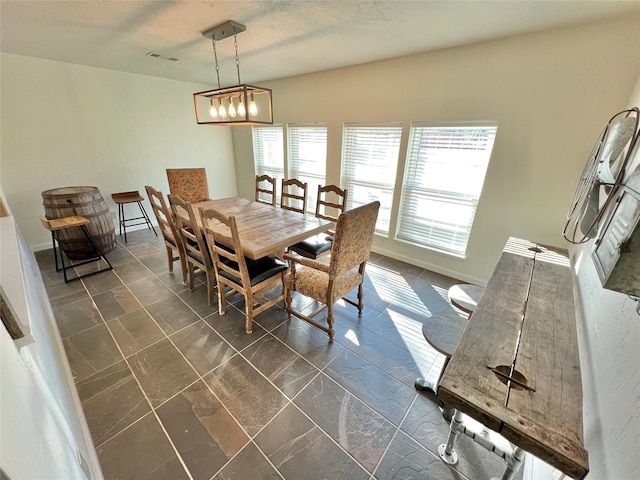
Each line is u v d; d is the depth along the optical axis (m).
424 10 1.75
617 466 0.58
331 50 2.60
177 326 2.17
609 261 0.66
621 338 0.76
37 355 0.89
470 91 2.46
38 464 0.48
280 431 1.42
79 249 3.12
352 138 3.53
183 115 4.44
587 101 1.99
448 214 2.95
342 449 1.35
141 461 1.28
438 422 1.49
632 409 0.58
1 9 1.76
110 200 3.96
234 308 2.42
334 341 2.05
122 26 2.07
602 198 1.06
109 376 1.71
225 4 1.71
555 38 2.00
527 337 1.00
